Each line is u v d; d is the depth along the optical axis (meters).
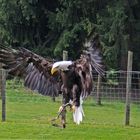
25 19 32.28
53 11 33.50
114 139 14.63
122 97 22.17
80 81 4.88
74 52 31.39
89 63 4.96
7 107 20.22
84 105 21.70
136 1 30.64
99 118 18.47
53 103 21.75
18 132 14.91
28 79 5.13
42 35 33.53
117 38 29.42
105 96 22.03
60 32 32.78
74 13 31.66
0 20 32.28
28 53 5.18
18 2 31.50
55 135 14.65
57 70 5.04
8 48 5.18
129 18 30.72
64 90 4.95
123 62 29.78
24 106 20.69
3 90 16.72
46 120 17.06
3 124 15.96
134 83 24.58
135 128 16.22
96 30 29.97
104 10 31.19
